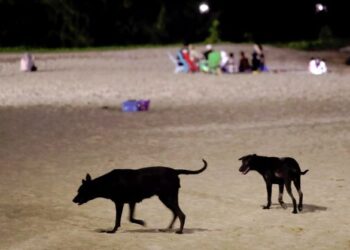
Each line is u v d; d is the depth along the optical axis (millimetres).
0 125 20922
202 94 29453
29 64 41625
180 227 9742
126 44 73375
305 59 50156
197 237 9570
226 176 13742
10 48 65500
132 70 42656
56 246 9195
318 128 19922
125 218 10703
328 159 15391
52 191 12617
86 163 15203
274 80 35062
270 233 9758
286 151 16391
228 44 68875
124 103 24297
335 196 12008
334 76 36938
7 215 10906
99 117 22672
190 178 13586
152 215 10828
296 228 9992
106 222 10461
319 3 74125
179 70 40938
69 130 19938
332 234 9695
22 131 19781
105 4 70688
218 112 23734
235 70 40844
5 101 27172
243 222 10383
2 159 15750
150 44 74188
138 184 9578
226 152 16344
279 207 11273
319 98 27406
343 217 10617
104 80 35875
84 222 10477
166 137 18594
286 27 74938
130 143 17719
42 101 27141
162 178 9625
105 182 9594
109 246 9156
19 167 14859
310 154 16000
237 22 74750
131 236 9641
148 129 20078
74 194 12359
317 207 11258
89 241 9414
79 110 24453
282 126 20406
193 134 19078
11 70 42500
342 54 54625
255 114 23125
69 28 69000
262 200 11766
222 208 11250
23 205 11570
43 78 37062
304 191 12406
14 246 9227
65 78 37031
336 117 22188
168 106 25562
